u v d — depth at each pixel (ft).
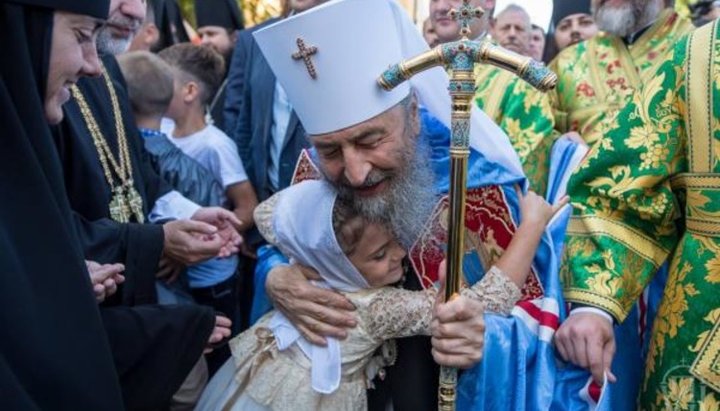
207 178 9.48
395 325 5.14
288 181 9.80
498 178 5.48
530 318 5.38
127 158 7.04
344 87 4.97
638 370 6.12
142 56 9.27
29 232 4.11
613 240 5.73
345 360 5.26
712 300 5.26
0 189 4.08
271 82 10.34
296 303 5.31
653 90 5.64
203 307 5.74
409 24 5.37
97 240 6.05
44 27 4.29
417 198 5.20
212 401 5.75
